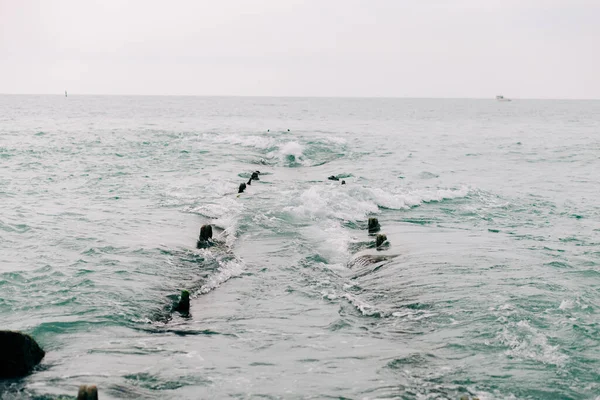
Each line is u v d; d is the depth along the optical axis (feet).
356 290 43.91
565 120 346.33
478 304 39.42
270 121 279.28
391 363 30.99
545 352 32.27
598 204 84.07
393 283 44.68
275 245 55.36
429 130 239.71
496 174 113.09
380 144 166.91
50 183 89.25
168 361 30.81
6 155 120.16
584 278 46.21
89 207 71.10
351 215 70.08
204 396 27.17
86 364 30.07
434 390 28.09
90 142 149.79
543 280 45.09
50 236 56.03
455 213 75.15
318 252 53.83
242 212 67.67
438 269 47.62
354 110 481.46
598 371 30.19
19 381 27.94
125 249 51.88
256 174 99.19
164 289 42.65
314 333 35.37
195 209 70.28
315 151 142.00
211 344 33.35
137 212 68.23
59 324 35.22
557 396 27.68
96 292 40.88
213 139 162.09
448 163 128.16
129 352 31.83
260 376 29.35
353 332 35.58
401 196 81.35
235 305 40.32
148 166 109.81
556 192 93.66
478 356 31.86
